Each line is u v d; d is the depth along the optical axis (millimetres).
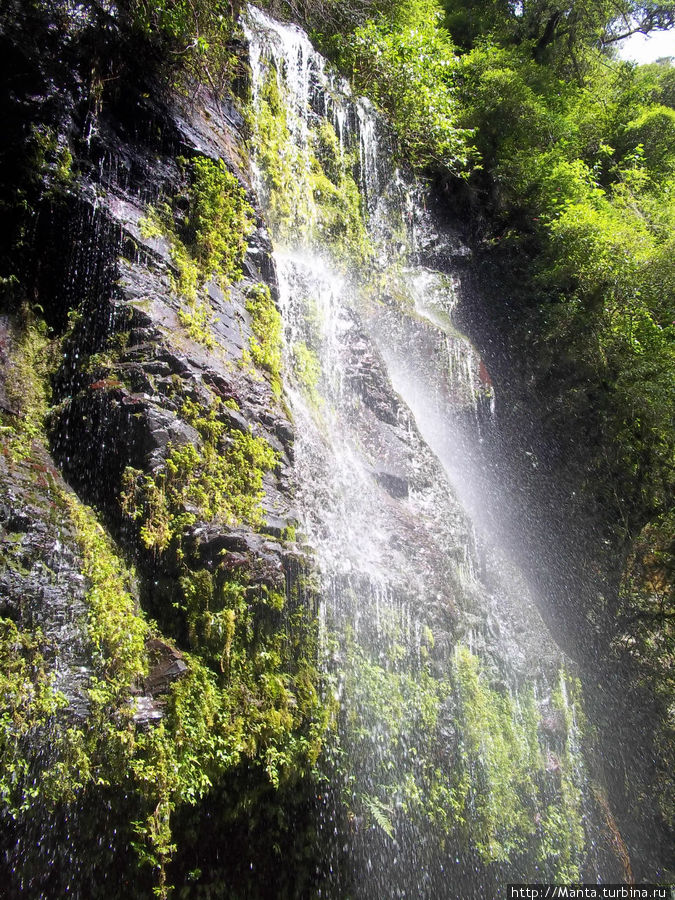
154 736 3623
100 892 3484
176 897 3836
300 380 6301
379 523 6051
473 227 11773
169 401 4602
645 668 9648
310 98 9305
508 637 6762
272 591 4449
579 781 6859
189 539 4262
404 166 11008
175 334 4980
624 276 10555
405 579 5738
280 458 5191
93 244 5129
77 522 4094
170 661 3893
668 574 10336
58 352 4859
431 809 5133
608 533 10352
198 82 6906
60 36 5449
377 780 4840
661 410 10031
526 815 5914
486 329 11062
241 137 7418
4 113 5031
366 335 7609
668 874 7871
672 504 10445
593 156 14703
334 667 4742
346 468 6156
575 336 10789
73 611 3715
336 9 10695
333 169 9273
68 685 3506
